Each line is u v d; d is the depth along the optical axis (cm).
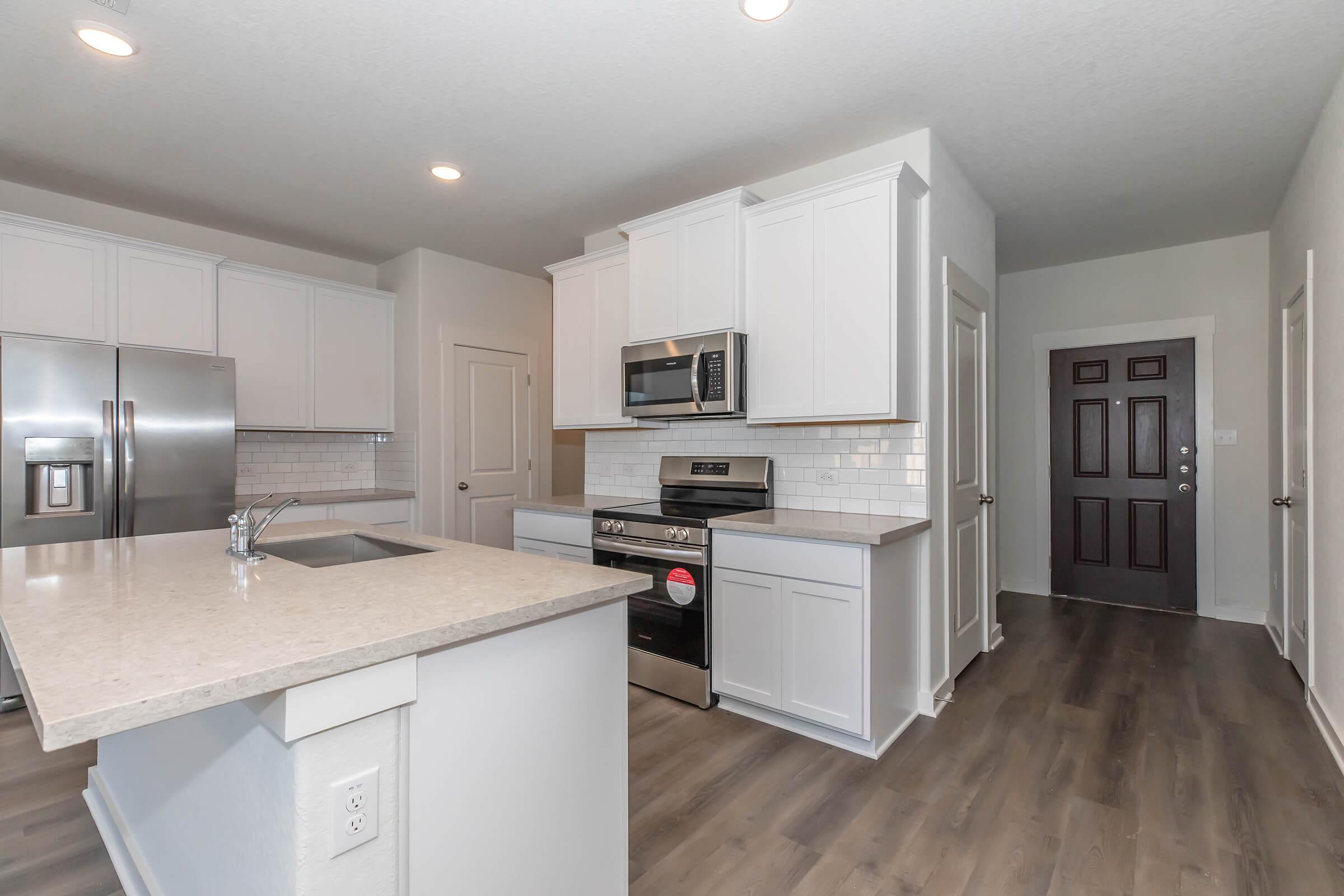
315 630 104
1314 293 270
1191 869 169
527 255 450
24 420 274
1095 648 350
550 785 132
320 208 360
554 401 382
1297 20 202
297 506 387
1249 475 401
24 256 302
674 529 275
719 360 285
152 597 126
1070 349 463
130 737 171
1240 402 404
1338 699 233
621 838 149
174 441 317
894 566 247
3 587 134
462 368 458
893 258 248
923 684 268
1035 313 478
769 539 249
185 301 354
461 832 115
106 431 295
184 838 135
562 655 134
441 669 112
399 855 105
